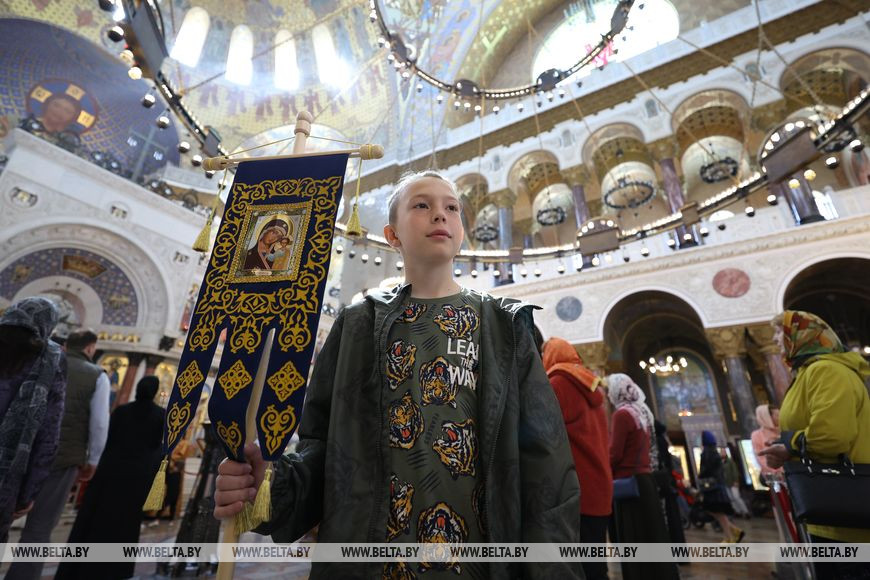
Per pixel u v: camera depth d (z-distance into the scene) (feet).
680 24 51.39
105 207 36.45
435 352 3.17
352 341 3.29
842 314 40.32
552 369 7.20
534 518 2.56
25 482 5.96
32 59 47.88
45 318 6.27
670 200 43.14
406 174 4.18
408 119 61.36
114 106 54.08
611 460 8.32
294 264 3.50
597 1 58.03
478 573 2.51
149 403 9.60
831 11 39.40
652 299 35.81
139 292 38.17
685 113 46.09
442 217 3.65
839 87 41.81
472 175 54.60
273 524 2.63
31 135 33.27
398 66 23.00
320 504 2.96
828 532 4.83
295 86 62.23
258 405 2.89
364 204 56.49
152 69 13.74
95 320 37.88
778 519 10.44
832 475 4.73
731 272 32.12
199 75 57.36
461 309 3.46
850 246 28.86
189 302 40.65
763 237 31.78
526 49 63.00
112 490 8.59
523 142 52.54
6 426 5.70
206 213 44.29
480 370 3.16
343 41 62.39
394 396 3.04
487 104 58.59
